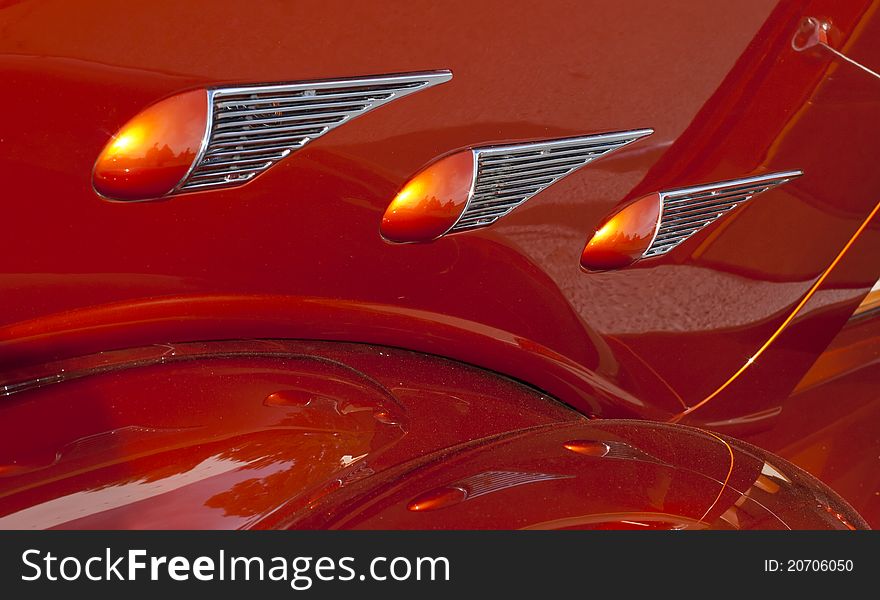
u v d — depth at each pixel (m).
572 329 1.27
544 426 0.99
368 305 1.10
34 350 0.95
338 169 0.99
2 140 0.83
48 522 0.75
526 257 1.17
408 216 1.05
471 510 0.80
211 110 0.89
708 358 1.42
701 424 1.48
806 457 1.53
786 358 1.52
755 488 0.92
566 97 1.10
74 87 0.84
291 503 0.82
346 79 0.95
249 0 0.88
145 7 0.84
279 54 0.91
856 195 1.42
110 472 0.80
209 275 0.99
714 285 1.37
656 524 0.82
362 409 1.00
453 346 1.20
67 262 0.91
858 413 1.60
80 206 0.88
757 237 1.37
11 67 0.81
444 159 1.05
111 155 0.87
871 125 1.36
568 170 1.15
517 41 1.04
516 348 1.24
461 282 1.15
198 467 0.83
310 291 1.06
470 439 1.05
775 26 1.20
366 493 0.84
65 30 0.82
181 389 0.94
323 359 1.09
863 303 1.72
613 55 1.12
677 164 1.23
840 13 1.24
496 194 1.10
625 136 1.17
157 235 0.93
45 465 0.80
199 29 0.87
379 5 0.95
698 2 1.14
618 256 1.24
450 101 1.03
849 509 0.96
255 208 0.97
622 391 1.37
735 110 1.24
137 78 0.86
